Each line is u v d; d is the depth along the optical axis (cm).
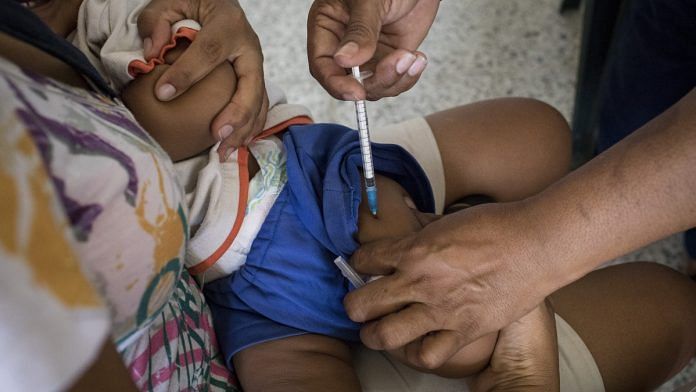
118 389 42
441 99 150
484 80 153
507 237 67
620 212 63
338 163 80
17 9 50
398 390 79
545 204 67
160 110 70
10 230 29
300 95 152
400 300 70
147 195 49
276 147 83
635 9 109
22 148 33
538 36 158
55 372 29
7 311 28
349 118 149
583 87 131
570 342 85
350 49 65
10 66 44
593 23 121
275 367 75
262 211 79
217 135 72
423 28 85
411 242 71
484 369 78
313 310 78
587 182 65
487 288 68
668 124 62
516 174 99
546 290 69
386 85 73
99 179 45
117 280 46
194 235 75
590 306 88
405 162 88
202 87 72
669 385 112
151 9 74
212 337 77
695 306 91
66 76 55
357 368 82
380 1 73
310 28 76
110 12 75
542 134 100
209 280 81
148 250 49
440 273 69
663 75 109
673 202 62
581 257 66
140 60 70
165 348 61
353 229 78
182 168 76
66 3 78
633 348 85
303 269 79
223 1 76
